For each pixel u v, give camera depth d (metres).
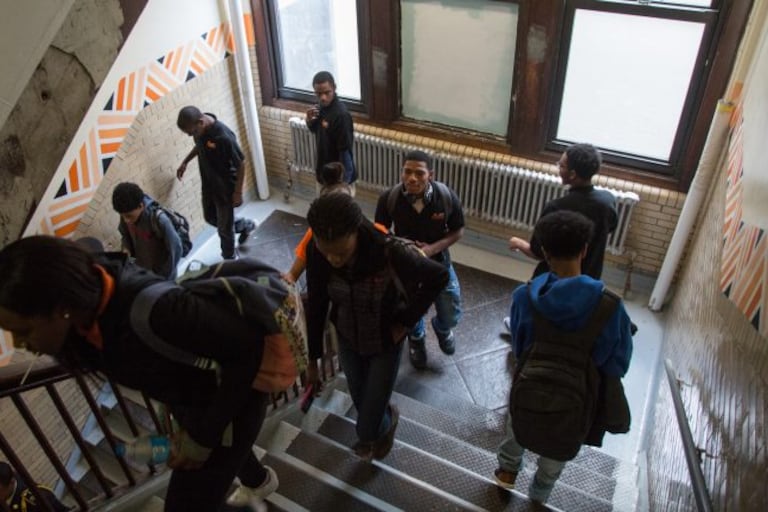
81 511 2.34
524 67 4.72
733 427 1.92
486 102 5.15
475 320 4.94
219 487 1.86
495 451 3.68
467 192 5.39
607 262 5.19
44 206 4.09
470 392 4.30
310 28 5.59
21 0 3.65
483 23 4.78
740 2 3.83
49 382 2.02
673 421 2.94
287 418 3.27
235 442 1.84
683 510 2.25
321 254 2.26
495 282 5.34
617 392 2.20
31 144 3.90
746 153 2.98
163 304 1.45
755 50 3.63
